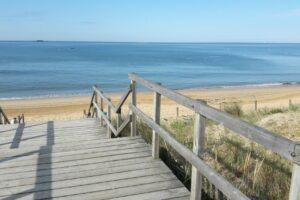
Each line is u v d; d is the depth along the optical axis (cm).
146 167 438
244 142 557
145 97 2883
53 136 727
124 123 598
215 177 281
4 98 3067
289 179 410
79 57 9925
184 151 343
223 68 6906
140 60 8906
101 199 354
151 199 355
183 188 382
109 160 461
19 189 374
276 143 204
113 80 4647
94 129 798
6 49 15300
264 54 14000
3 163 448
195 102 314
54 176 408
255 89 3741
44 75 5150
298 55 13388
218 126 716
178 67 6925
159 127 426
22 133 753
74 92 3553
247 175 429
